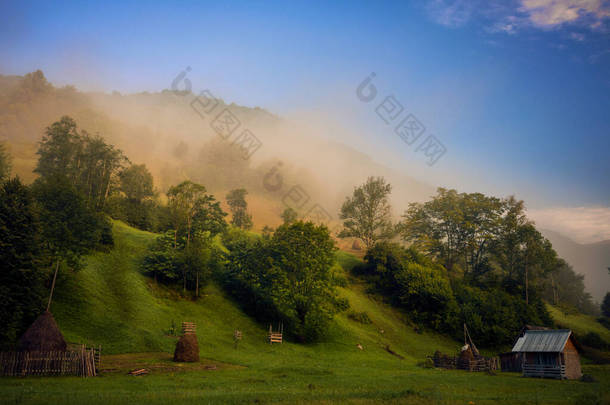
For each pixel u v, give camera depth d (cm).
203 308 5444
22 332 3312
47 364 2525
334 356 4878
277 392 2148
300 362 4119
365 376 3256
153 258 5719
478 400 2081
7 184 3466
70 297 4275
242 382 2559
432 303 7544
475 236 9731
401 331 6912
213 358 3809
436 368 4622
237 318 5503
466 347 4888
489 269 9731
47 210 4491
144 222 8206
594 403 2045
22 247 3275
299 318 5525
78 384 2198
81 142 8756
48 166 8600
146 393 1958
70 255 4431
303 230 5966
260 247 6159
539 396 2309
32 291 3278
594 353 7275
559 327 8544
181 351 3450
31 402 1598
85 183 7831
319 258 5803
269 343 4950
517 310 7794
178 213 6188
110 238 5922
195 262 5653
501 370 5091
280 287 5491
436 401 1952
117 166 8669
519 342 4259
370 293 8162
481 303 7569
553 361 3966
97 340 3741
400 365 4706
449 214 9756
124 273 5384
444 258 9938
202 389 2212
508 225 9494
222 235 8188
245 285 6084
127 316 4412
